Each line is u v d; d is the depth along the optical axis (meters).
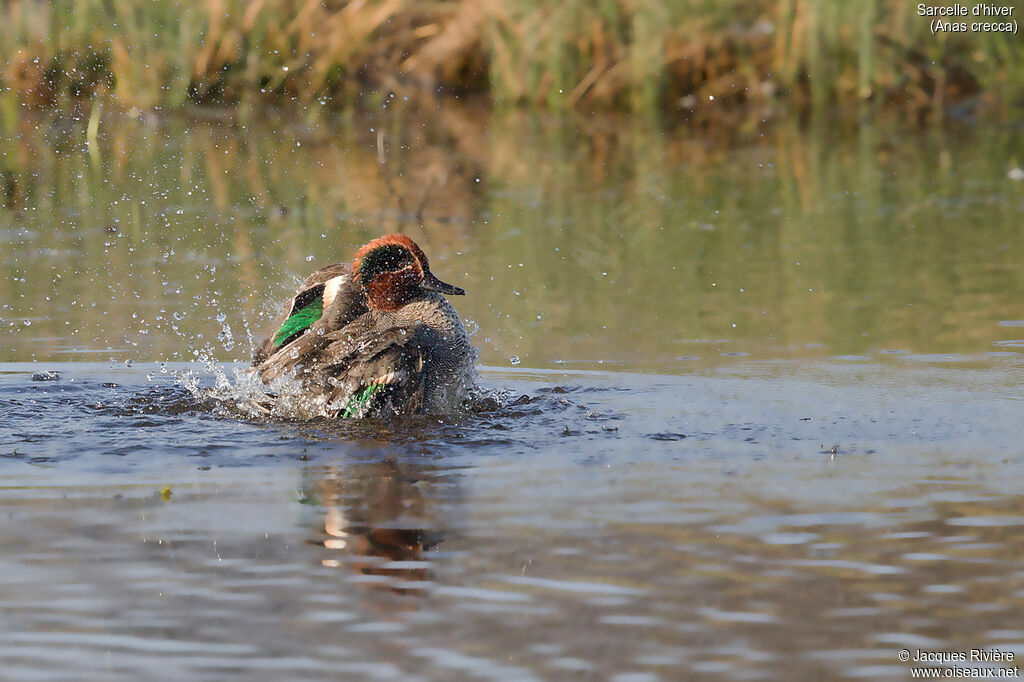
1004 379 18.58
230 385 19.02
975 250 28.33
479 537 11.98
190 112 45.41
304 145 41.28
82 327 22.86
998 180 35.66
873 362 19.86
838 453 15.01
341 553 11.58
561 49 45.94
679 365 20.02
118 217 32.19
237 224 31.53
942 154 39.44
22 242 29.75
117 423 16.73
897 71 45.50
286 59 46.00
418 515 12.67
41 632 9.94
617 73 45.91
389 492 13.52
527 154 40.31
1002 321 22.36
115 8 45.34
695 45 45.59
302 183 36.12
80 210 32.91
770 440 15.66
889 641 9.77
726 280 26.41
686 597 10.55
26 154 39.50
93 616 10.23
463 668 9.36
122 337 22.25
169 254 28.64
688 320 23.20
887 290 25.12
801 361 20.03
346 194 34.88
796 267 27.36
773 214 32.53
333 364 17.38
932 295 24.56
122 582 10.90
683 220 32.09
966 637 9.83
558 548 11.67
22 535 12.09
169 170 37.56
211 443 15.73
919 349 20.62
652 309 24.12
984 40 45.34
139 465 14.72
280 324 19.58
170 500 13.26
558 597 10.57
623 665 9.41
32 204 33.50
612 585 10.79
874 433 15.91
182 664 9.41
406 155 39.91
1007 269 26.50
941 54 45.50
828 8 45.03
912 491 13.38
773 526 12.27
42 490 13.66
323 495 13.44
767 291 25.39
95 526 12.38
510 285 26.17
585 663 9.43
